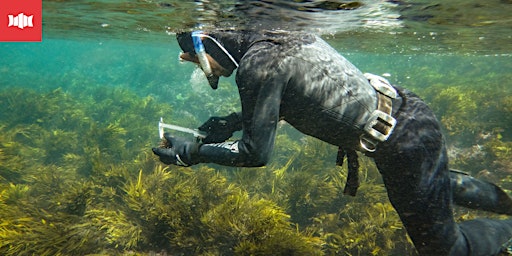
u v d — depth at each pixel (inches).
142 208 200.2
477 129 352.2
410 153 95.5
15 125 402.6
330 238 197.2
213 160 91.7
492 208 119.8
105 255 168.7
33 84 787.4
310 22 203.5
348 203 226.8
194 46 101.7
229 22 190.4
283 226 176.7
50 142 338.0
